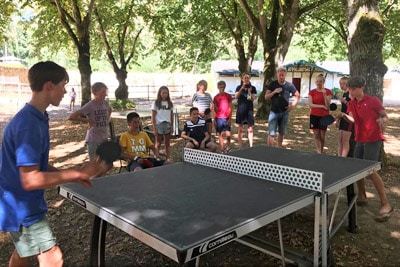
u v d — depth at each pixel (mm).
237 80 36156
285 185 2770
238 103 7750
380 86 5762
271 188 2680
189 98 34000
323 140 6766
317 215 2576
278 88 6809
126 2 19609
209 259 3303
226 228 1897
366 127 4176
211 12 17297
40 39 19156
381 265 3186
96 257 2777
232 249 3492
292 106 6973
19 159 1972
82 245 3641
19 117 2070
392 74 43938
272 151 4320
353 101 4320
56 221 4262
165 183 2836
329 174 3121
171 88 39250
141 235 1883
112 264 3256
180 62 36969
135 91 37719
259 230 3848
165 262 3289
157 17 18984
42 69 2117
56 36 18562
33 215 2209
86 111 4727
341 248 3477
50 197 5086
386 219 4066
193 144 6262
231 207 2238
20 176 1993
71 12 16656
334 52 24719
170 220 2016
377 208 4500
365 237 3717
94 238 2742
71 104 21922
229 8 19109
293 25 13164
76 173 1990
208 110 6680
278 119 6957
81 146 9242
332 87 36000
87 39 13727
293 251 3029
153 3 19578
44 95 2146
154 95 37312
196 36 23000
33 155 2002
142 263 3279
